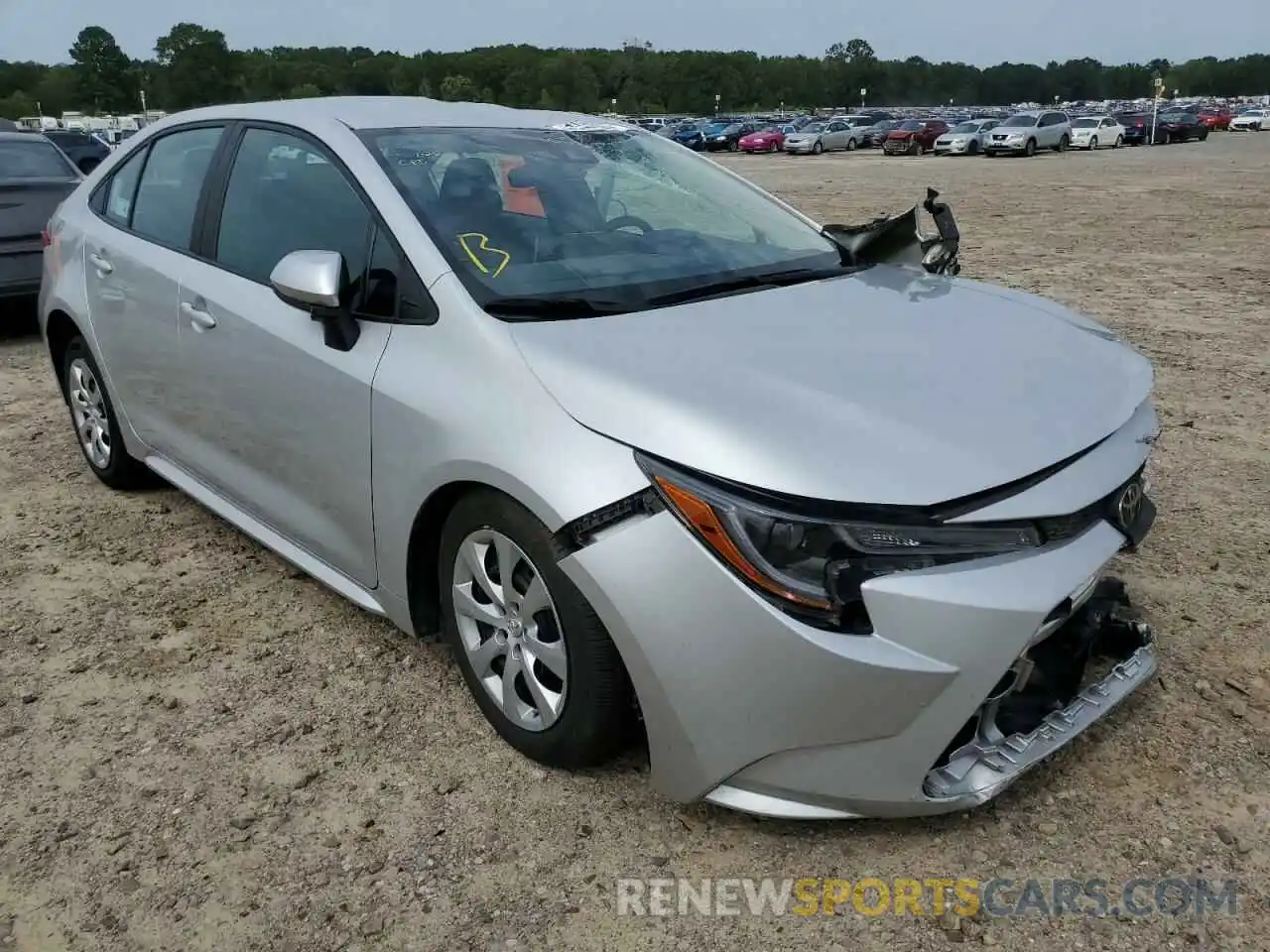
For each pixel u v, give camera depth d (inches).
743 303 117.6
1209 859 96.3
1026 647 88.6
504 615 107.3
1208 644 131.6
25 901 93.9
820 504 85.7
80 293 173.2
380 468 114.2
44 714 121.3
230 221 142.7
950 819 101.6
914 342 110.0
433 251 114.1
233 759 112.8
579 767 106.0
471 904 92.8
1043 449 93.7
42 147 338.0
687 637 88.9
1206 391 245.4
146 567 158.6
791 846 98.8
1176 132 1930.4
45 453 211.2
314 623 141.3
